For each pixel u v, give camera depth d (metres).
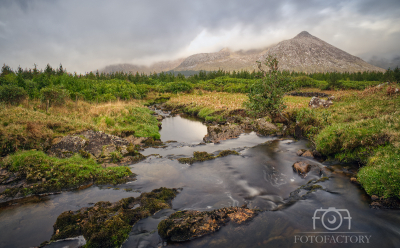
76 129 17.02
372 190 8.20
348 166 11.40
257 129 23.62
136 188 10.78
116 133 19.44
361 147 11.46
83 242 6.75
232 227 6.96
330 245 5.95
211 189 10.41
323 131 15.05
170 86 74.19
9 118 15.12
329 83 70.94
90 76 104.56
